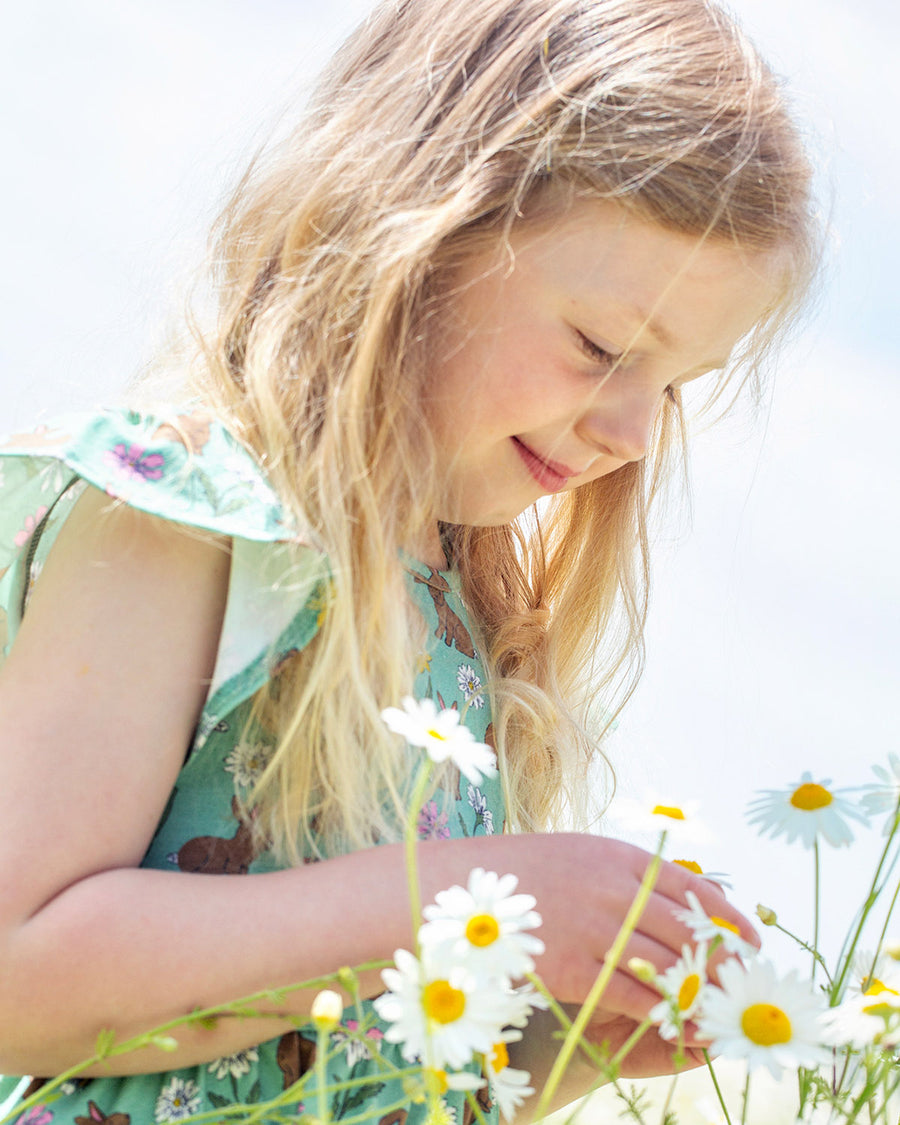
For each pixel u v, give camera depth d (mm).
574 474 1030
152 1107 897
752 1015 784
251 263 1060
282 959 863
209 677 917
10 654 910
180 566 916
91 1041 861
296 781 938
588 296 990
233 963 859
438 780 1017
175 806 935
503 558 1194
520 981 882
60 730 880
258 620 917
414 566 1078
